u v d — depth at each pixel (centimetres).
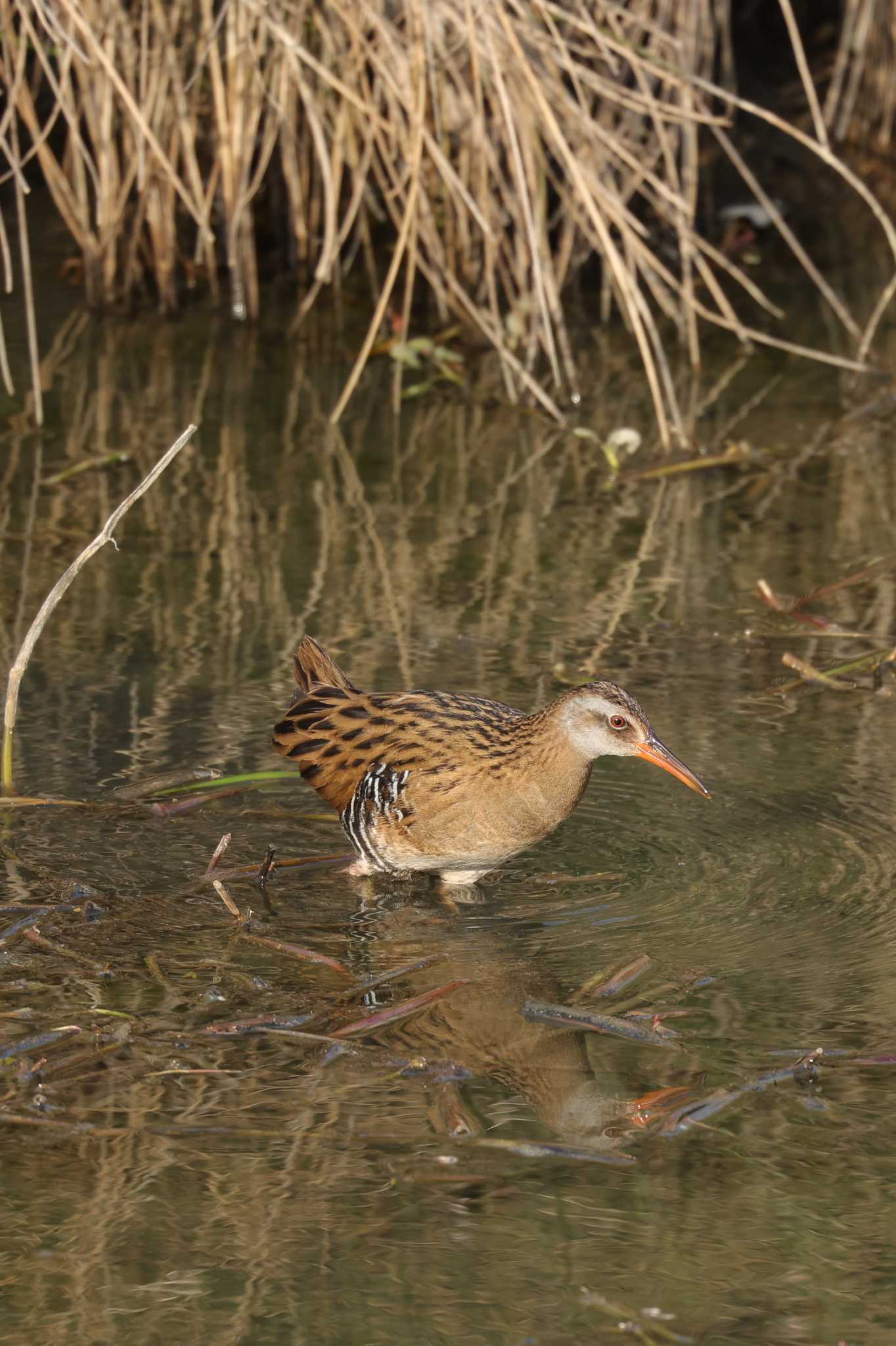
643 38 1762
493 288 1634
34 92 1772
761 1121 704
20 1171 667
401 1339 588
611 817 983
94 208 1839
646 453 1534
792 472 1502
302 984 806
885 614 1241
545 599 1244
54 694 1084
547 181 1845
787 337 1817
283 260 1966
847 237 2097
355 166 1697
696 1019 779
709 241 2052
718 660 1158
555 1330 591
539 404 1652
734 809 977
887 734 1060
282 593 1241
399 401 1633
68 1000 786
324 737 966
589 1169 673
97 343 1756
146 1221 641
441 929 870
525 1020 779
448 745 923
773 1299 606
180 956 829
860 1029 766
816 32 2427
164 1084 724
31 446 1505
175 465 1480
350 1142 688
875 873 909
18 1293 607
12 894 878
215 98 1716
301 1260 624
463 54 1641
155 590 1244
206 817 981
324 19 1688
